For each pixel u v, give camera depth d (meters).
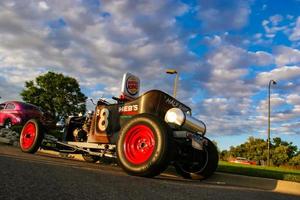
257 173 6.79
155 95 5.58
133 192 2.86
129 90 6.67
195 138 5.20
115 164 7.50
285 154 49.59
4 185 2.35
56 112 40.09
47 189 2.44
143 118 4.74
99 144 6.28
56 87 39.81
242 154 60.84
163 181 4.25
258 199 3.58
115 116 6.07
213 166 5.80
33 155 6.57
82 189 2.64
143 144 4.68
